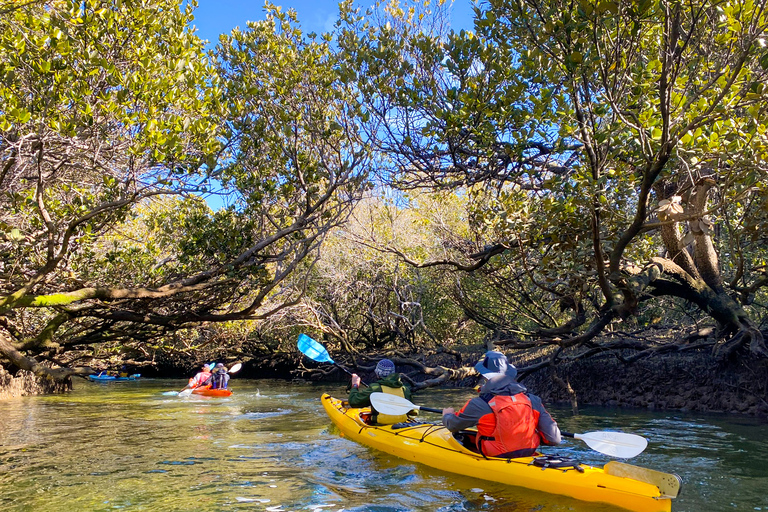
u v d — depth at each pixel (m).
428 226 13.37
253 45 9.72
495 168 8.80
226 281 9.58
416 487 5.05
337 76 9.71
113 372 22.36
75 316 8.30
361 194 10.10
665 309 13.48
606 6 5.10
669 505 4.16
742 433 7.34
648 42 6.64
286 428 8.80
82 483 5.39
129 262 10.36
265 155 10.23
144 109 6.80
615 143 6.71
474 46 7.98
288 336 18.62
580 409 10.26
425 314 16.84
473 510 4.39
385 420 7.37
